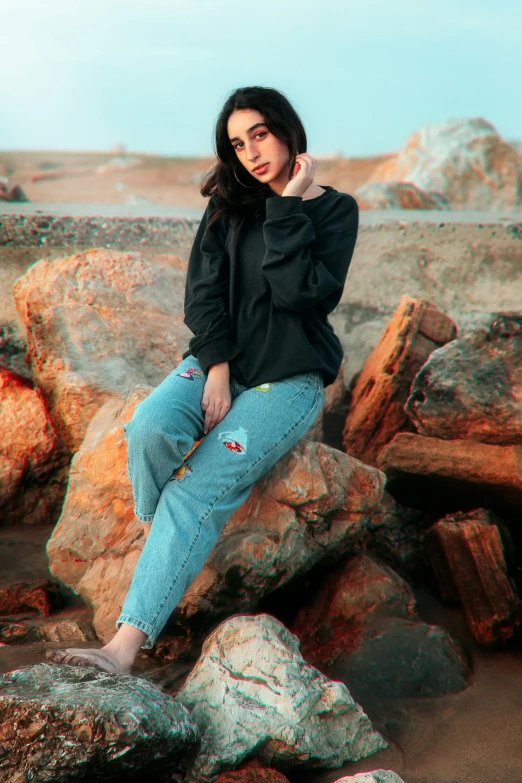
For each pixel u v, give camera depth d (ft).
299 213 8.84
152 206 19.94
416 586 10.69
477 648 9.53
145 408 8.19
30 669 7.08
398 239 16.51
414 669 8.61
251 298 9.09
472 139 38.91
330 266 9.07
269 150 9.04
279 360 8.85
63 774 6.18
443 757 7.52
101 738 6.19
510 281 16.39
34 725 6.26
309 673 7.61
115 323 12.41
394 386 12.30
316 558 9.59
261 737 7.02
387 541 11.10
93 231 15.30
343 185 71.26
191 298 9.39
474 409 10.82
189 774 6.90
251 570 8.89
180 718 6.75
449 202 37.99
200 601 8.63
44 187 65.82
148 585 7.65
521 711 8.23
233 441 8.39
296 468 9.35
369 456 12.55
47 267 13.14
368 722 7.66
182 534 7.85
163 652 8.83
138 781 6.57
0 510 12.48
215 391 8.71
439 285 16.39
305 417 8.89
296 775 7.25
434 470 10.73
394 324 13.12
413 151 40.27
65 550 9.96
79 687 6.67
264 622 8.00
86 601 9.55
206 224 9.65
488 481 10.43
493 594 9.53
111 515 9.86
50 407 11.60
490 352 11.27
